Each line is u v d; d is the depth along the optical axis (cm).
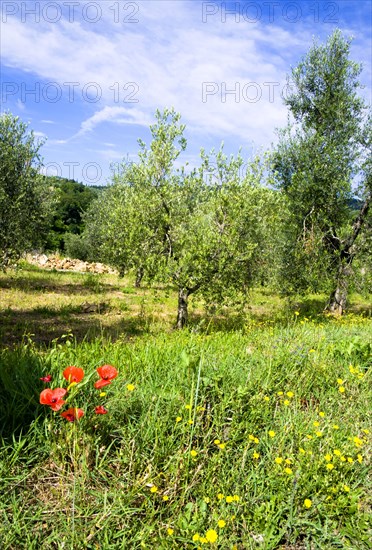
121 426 302
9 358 377
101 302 1369
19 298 1346
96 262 2945
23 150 1191
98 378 341
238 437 307
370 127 1336
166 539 222
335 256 1330
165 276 934
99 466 264
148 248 984
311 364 446
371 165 1320
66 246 3744
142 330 971
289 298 1309
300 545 237
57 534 219
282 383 402
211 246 923
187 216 978
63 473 261
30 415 296
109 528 229
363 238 1323
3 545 209
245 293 1017
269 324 958
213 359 422
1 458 259
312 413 355
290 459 281
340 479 279
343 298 1389
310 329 696
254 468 283
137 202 989
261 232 1012
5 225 1080
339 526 247
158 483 262
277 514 244
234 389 353
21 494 242
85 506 242
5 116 1168
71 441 272
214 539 208
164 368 396
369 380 441
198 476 272
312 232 1280
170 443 284
